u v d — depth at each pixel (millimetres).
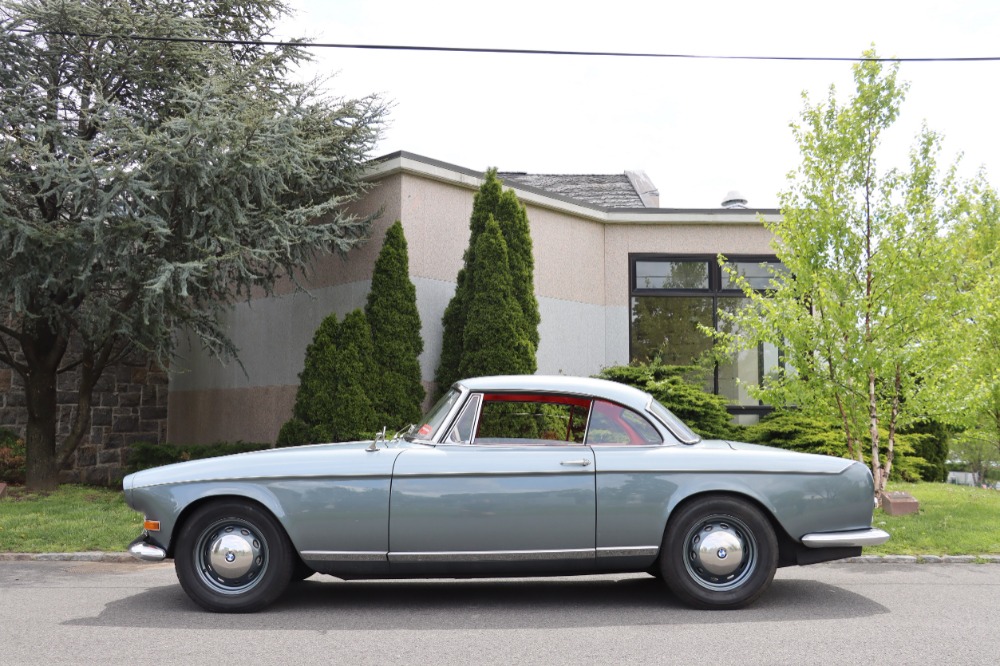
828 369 10258
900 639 4801
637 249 15867
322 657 4438
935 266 9680
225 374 15742
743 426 14633
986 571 7113
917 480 14516
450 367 12625
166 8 11820
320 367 11844
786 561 5793
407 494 5465
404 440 5957
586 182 20141
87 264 10453
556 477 5516
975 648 4602
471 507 5453
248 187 11047
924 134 9836
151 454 14188
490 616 5438
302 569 6078
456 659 4398
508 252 12617
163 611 5586
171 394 17281
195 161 10172
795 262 10242
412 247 12758
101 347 13117
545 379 5926
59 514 9711
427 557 5453
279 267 12914
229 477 5520
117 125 10312
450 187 13430
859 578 6777
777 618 5348
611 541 5523
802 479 5641
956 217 9844
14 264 10500
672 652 4527
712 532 5602
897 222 9695
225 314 15594
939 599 5938
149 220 10148
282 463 5566
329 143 12273
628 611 5578
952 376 9945
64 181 9883
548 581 6734
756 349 15938
